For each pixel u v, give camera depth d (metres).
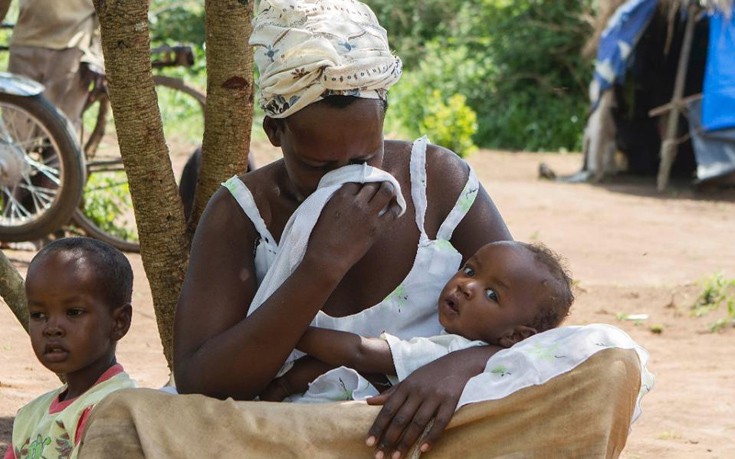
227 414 2.34
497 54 20.25
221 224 2.59
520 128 19.12
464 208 2.64
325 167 2.44
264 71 2.41
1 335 5.48
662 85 15.70
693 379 5.45
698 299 7.17
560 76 20.00
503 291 2.50
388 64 2.41
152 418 2.34
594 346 2.40
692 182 14.99
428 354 2.46
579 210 11.98
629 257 9.26
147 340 5.68
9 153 6.93
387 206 2.41
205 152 3.27
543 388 2.35
